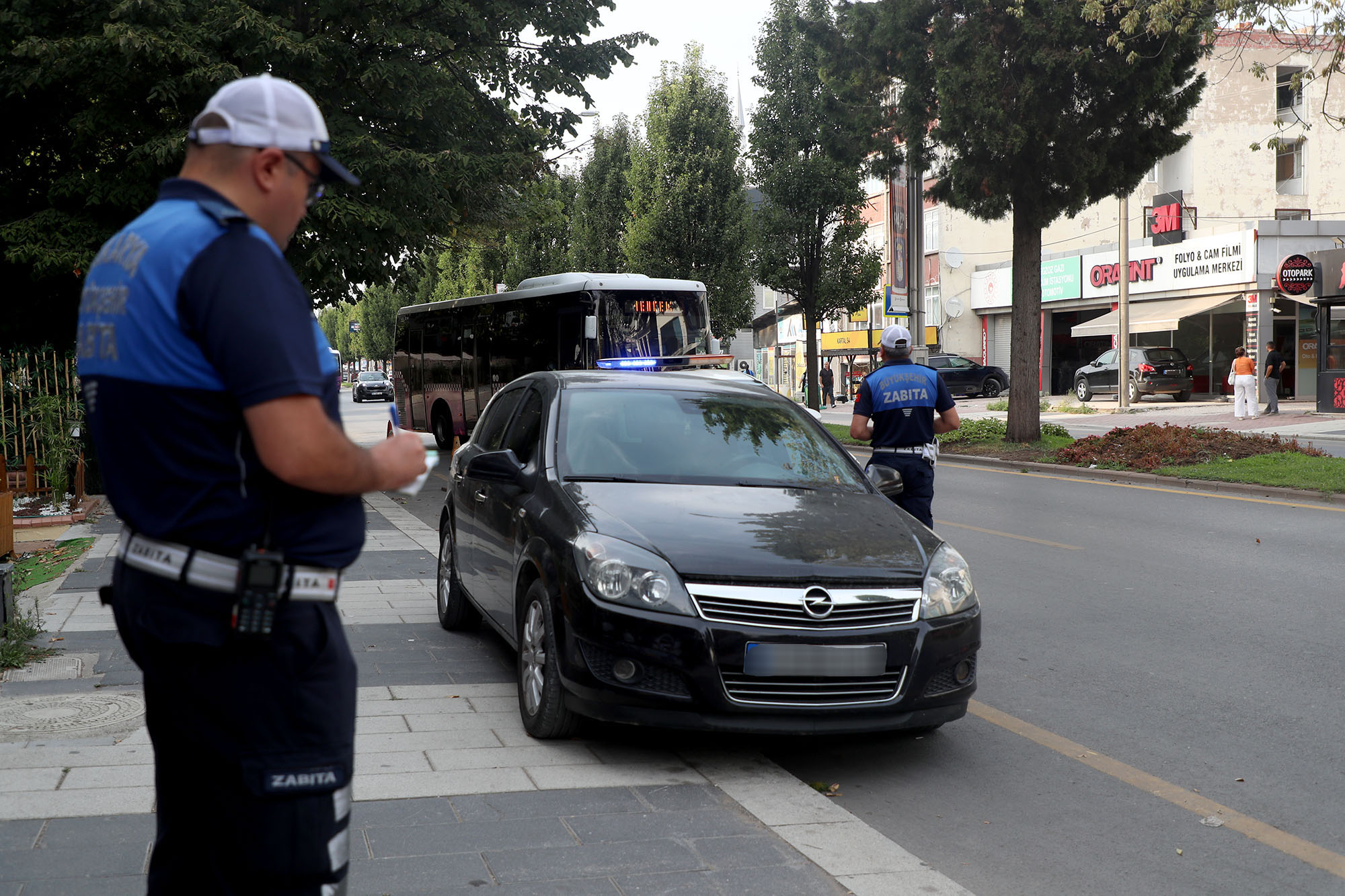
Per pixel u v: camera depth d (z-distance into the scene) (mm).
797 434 6227
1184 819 4348
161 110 14461
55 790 4094
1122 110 20234
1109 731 5438
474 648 6680
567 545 4879
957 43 19828
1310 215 40625
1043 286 44125
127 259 1942
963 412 36031
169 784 2125
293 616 2004
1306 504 13922
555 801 4199
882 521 5352
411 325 28453
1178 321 35625
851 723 4652
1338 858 3990
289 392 1862
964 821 4328
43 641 6539
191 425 1905
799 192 29609
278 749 2016
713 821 4039
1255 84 40094
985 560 10180
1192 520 12703
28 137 16172
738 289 37531
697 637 4547
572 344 21250
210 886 2092
